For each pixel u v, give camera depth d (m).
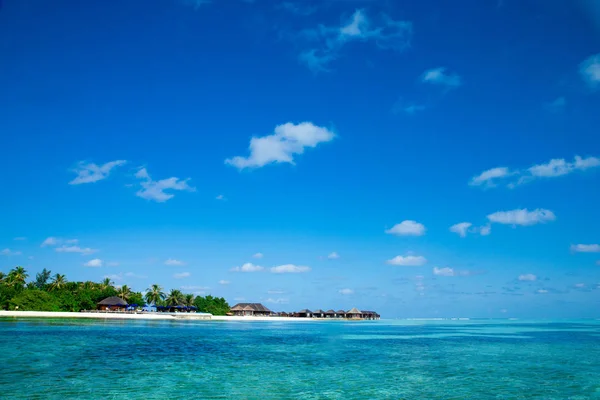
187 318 145.88
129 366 36.06
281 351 51.38
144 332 72.38
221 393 27.16
